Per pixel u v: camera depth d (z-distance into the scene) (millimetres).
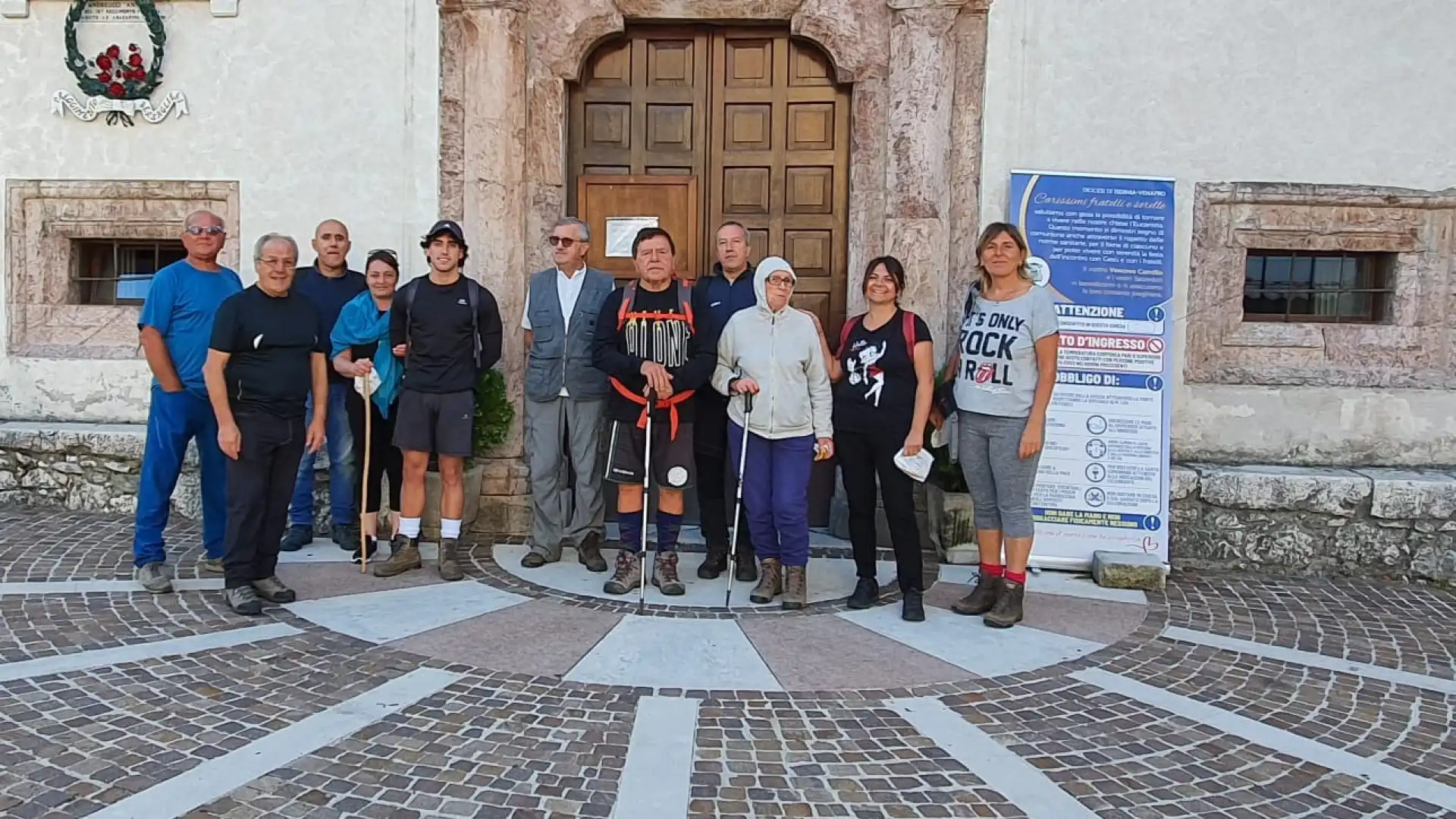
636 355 4668
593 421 5312
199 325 4703
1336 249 6180
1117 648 4336
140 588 4773
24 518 6145
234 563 4449
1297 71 5965
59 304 6750
